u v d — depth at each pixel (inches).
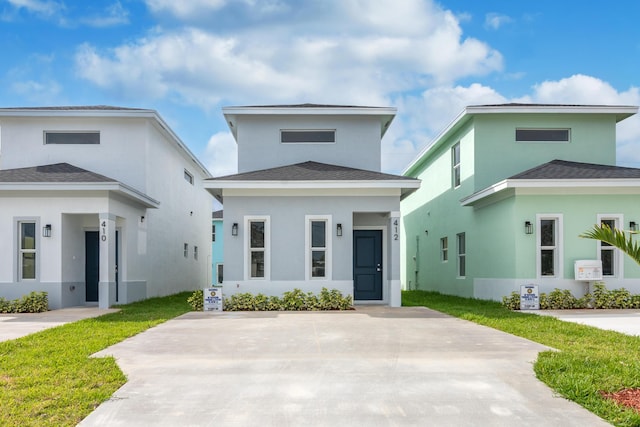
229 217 543.2
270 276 539.5
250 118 652.1
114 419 189.2
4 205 541.6
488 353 291.0
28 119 641.0
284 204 545.6
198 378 240.5
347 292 540.4
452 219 757.9
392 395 215.5
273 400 209.8
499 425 183.6
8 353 293.3
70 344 318.3
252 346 315.3
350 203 547.5
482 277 635.5
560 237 536.1
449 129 718.5
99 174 602.9
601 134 657.6
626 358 266.5
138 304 593.6
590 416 191.5
